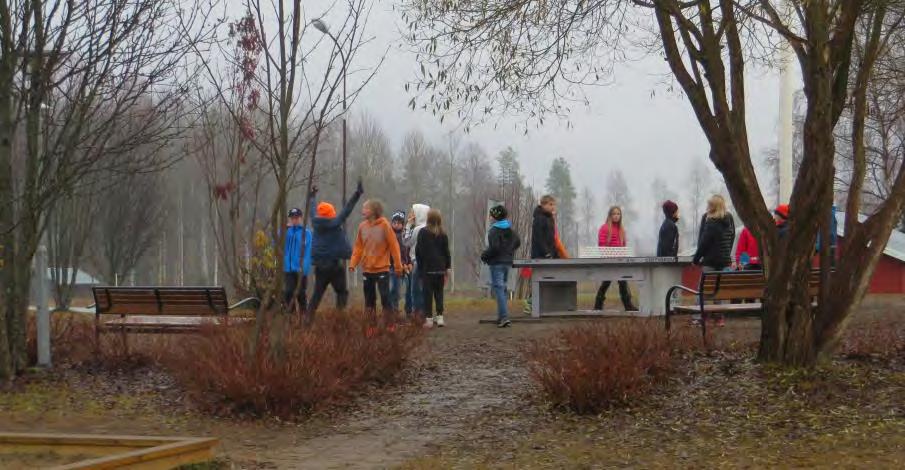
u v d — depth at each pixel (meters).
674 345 11.03
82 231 28.64
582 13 10.65
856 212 10.00
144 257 53.47
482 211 40.94
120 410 9.59
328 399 9.66
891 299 20.83
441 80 10.83
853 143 10.23
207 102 11.77
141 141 11.35
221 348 10.18
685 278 29.00
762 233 9.93
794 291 9.77
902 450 7.27
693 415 8.74
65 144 10.88
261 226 14.49
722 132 9.87
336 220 14.55
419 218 17.14
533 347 12.20
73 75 10.73
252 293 14.46
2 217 10.66
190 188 59.34
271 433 8.88
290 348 10.16
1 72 10.55
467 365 12.36
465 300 25.12
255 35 11.27
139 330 11.81
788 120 19.47
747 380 9.51
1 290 10.62
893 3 10.11
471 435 8.73
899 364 10.08
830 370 9.57
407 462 7.75
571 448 8.06
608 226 18.31
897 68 14.50
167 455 6.93
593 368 9.28
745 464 7.21
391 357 11.34
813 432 7.95
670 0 9.84
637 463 7.46
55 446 7.34
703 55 9.98
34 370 10.88
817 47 9.41
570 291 17.48
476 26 10.66
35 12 10.53
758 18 9.70
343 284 14.77
